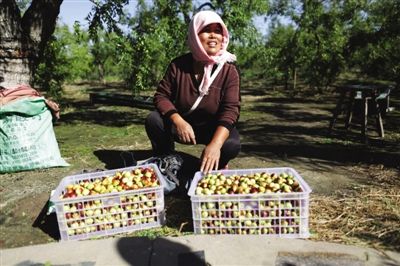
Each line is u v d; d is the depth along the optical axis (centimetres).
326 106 1155
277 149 525
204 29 326
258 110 1057
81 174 328
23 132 430
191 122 363
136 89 810
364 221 294
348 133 648
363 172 409
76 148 555
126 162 466
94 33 736
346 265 234
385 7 1661
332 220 297
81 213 275
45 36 602
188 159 462
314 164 443
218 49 333
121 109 1109
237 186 287
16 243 278
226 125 319
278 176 307
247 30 989
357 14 1795
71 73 1500
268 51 1223
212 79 335
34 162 437
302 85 2195
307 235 270
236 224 273
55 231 294
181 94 346
